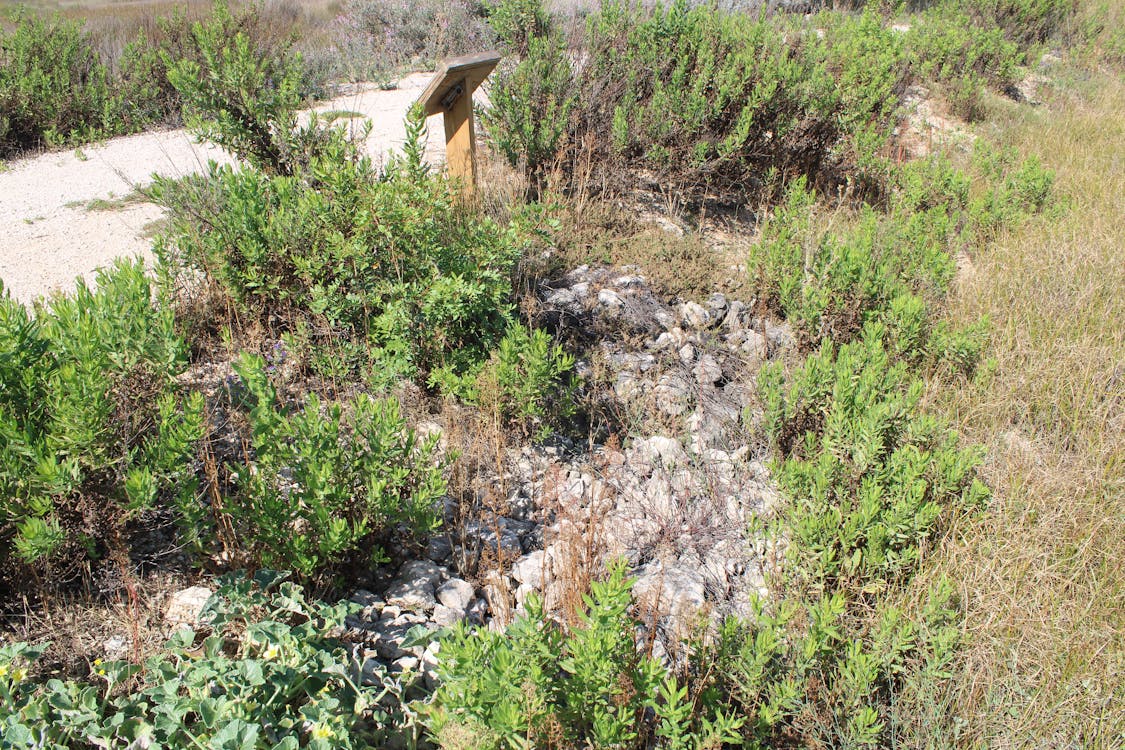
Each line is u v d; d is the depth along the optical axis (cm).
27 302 483
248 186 445
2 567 275
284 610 280
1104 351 492
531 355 394
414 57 1198
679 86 698
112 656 265
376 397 401
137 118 923
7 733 214
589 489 396
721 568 354
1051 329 525
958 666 301
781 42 766
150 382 316
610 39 733
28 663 250
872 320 508
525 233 484
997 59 1095
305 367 419
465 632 262
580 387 455
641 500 393
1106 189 775
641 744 256
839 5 1344
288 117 560
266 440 299
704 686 267
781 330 540
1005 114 1030
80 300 328
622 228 633
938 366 488
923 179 745
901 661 294
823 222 684
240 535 298
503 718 215
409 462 339
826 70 788
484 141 710
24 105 846
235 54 690
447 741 220
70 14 1544
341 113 883
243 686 236
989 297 564
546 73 672
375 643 290
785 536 362
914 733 276
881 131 814
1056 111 1072
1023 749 277
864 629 306
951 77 1059
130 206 663
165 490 312
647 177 719
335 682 262
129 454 287
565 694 237
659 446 428
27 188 711
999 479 396
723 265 612
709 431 449
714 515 386
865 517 322
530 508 379
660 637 305
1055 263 595
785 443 429
